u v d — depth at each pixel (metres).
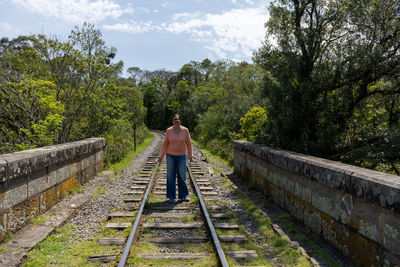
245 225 5.30
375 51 6.33
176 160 6.76
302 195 5.13
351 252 3.73
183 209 6.13
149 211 5.97
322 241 4.42
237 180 9.46
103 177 9.73
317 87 7.10
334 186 4.08
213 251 4.01
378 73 6.45
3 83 9.29
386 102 7.03
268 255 4.10
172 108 60.31
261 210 6.03
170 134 6.66
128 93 22.66
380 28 6.58
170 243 4.37
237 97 21.75
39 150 5.75
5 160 4.17
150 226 4.97
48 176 5.74
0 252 3.74
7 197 4.18
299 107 7.27
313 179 4.67
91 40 11.16
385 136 6.50
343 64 6.87
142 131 32.47
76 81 11.34
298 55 7.67
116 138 15.18
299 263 3.76
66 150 6.71
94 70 11.45
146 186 8.27
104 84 12.33
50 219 5.18
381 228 3.19
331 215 4.20
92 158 9.50
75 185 7.60
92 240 4.48
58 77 10.70
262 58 8.27
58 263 3.70
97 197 7.21
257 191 7.84
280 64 7.49
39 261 3.67
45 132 9.03
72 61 10.99
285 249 4.18
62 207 5.98
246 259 3.87
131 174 10.68
